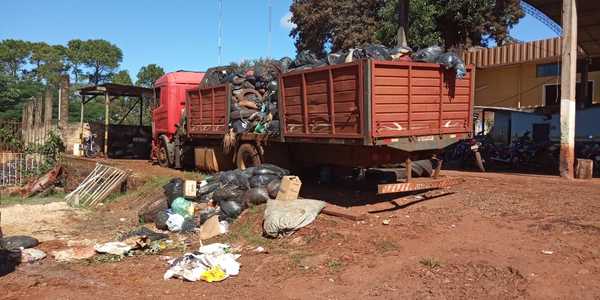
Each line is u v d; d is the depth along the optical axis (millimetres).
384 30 25656
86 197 15305
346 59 9820
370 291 6145
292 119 10758
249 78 13539
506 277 6160
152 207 11484
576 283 5871
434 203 9844
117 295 6551
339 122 9445
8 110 44781
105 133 24641
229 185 10742
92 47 89188
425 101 9750
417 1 24766
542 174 14969
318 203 9297
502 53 25047
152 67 68750
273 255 7797
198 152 15719
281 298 6156
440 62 9938
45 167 19828
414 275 6469
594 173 15289
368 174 12359
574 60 13570
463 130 10648
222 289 6602
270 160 12156
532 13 20250
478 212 8961
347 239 7902
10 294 6699
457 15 26172
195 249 8828
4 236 10344
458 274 6359
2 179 18609
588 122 19609
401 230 8195
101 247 8805
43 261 8398
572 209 8812
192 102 15703
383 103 8992
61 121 25547
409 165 9977
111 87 24078
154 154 19969
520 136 19922
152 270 7641
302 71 10289
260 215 9539
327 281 6582
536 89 25078
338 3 32875
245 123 12961
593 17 19719
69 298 6484
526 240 7363
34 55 83875
